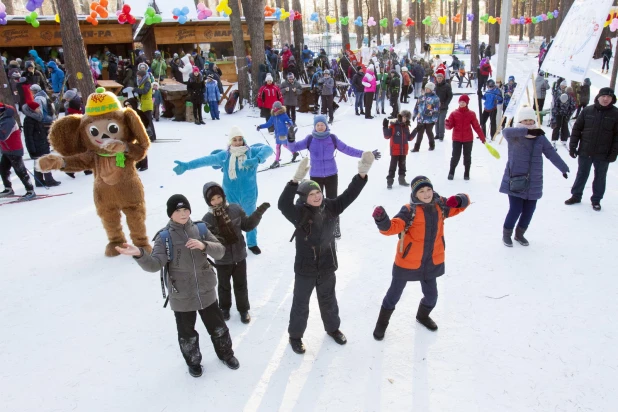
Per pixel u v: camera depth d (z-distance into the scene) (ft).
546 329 13.24
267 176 29.73
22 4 114.52
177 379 11.81
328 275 12.28
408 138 25.48
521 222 18.31
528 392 10.94
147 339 13.51
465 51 129.29
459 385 11.23
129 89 44.37
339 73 69.10
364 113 54.90
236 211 13.46
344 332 13.48
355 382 11.46
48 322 14.43
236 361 12.14
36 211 24.25
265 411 10.64
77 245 20.06
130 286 16.52
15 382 11.87
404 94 63.67
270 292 15.85
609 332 13.00
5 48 66.03
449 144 37.17
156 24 68.39
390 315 12.83
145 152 18.34
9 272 17.69
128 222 18.75
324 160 19.79
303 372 11.88
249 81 57.41
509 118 37.40
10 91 40.83
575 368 11.67
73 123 17.61
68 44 35.68
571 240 18.76
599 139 20.67
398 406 10.64
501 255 17.79
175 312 11.38
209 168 31.78
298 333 12.50
